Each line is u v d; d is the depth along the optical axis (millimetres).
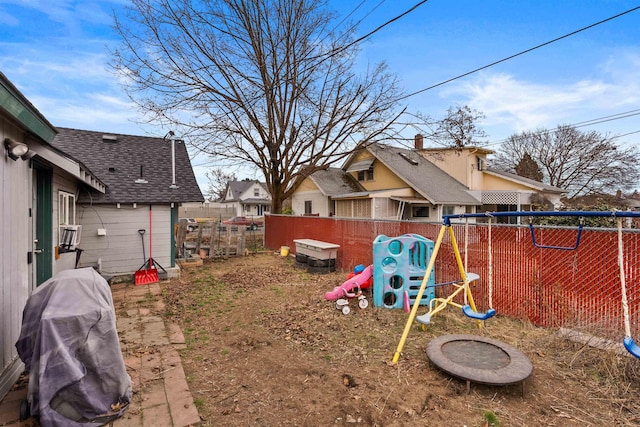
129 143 10352
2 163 2855
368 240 7914
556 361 3441
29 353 2514
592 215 2934
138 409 2672
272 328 4629
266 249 13531
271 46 14102
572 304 4188
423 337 4172
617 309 3770
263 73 14109
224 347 4043
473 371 2904
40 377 2234
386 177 19766
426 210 18047
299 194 23234
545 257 4461
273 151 14852
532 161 30656
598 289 3939
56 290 2525
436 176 20688
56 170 5188
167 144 10922
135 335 4395
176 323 4922
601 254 3916
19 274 3258
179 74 12609
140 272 7684
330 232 9516
